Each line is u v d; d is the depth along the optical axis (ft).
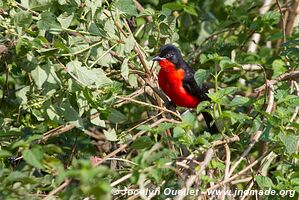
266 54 51.49
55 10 37.73
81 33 37.01
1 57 36.35
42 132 37.35
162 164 29.07
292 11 52.19
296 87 39.37
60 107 36.24
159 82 44.70
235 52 49.42
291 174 34.68
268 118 34.06
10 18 35.70
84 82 35.22
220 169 34.76
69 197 27.96
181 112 49.24
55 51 34.50
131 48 38.14
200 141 32.27
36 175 35.50
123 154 40.65
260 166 36.50
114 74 40.70
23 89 37.01
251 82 48.60
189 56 48.65
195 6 51.19
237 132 36.50
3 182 29.01
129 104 46.39
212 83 47.37
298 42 40.52
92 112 36.83
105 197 24.80
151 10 42.11
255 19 49.85
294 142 33.63
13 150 33.53
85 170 24.80
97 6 36.94
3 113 39.75
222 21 51.85
